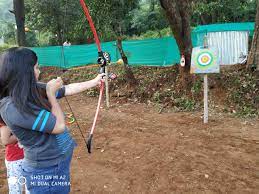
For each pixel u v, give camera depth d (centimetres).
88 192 405
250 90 758
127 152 519
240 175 432
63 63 1302
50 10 1722
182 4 791
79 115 767
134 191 404
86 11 350
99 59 350
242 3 1933
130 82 927
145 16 2084
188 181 421
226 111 723
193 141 554
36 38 2438
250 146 527
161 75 928
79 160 497
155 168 459
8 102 199
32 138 205
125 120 701
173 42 991
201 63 636
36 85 205
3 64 197
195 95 790
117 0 888
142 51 1046
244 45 1331
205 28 1356
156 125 654
